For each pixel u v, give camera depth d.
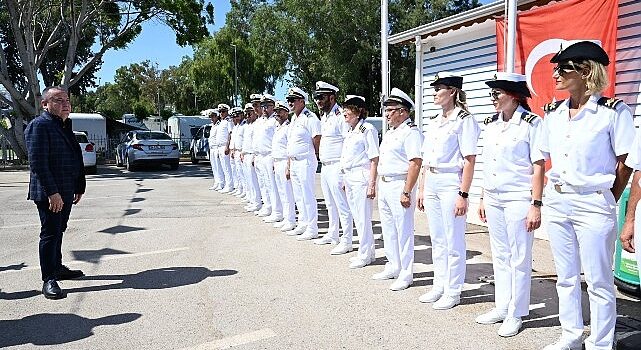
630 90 6.38
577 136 3.46
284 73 34.75
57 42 21.53
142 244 7.40
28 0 19.88
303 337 4.16
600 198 3.42
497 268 4.43
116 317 4.64
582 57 3.36
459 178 4.73
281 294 5.21
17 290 5.40
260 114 9.52
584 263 3.54
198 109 50.78
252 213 9.96
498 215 4.29
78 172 5.75
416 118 10.30
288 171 7.93
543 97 6.89
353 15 30.66
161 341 4.13
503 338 4.11
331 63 31.27
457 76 4.71
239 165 11.93
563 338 3.81
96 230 8.38
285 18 32.53
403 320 4.51
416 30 9.56
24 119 23.02
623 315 4.51
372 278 5.74
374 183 6.02
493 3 7.57
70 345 4.07
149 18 21.48
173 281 5.66
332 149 6.79
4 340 4.18
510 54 6.55
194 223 8.95
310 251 6.98
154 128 44.09
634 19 6.29
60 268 5.75
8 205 10.93
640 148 3.22
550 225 3.73
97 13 21.31
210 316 4.64
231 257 6.66
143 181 15.84
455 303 4.84
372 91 32.81
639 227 3.21
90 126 27.61
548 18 6.75
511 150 4.15
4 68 20.59
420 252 6.91
